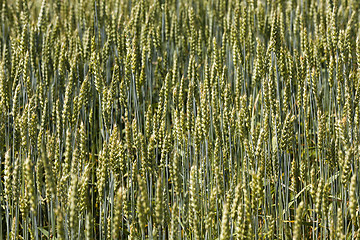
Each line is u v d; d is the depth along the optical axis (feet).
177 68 23.08
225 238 10.33
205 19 33.53
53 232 13.33
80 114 21.06
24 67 18.78
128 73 20.25
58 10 31.63
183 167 15.28
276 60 17.94
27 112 14.99
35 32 23.09
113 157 13.46
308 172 17.22
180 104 17.52
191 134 15.61
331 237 12.28
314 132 18.80
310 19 30.66
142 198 10.25
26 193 12.29
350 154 12.90
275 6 30.73
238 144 17.25
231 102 17.40
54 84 22.65
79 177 13.64
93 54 18.34
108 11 29.04
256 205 11.86
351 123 16.60
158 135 15.05
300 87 17.70
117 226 10.21
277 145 14.49
